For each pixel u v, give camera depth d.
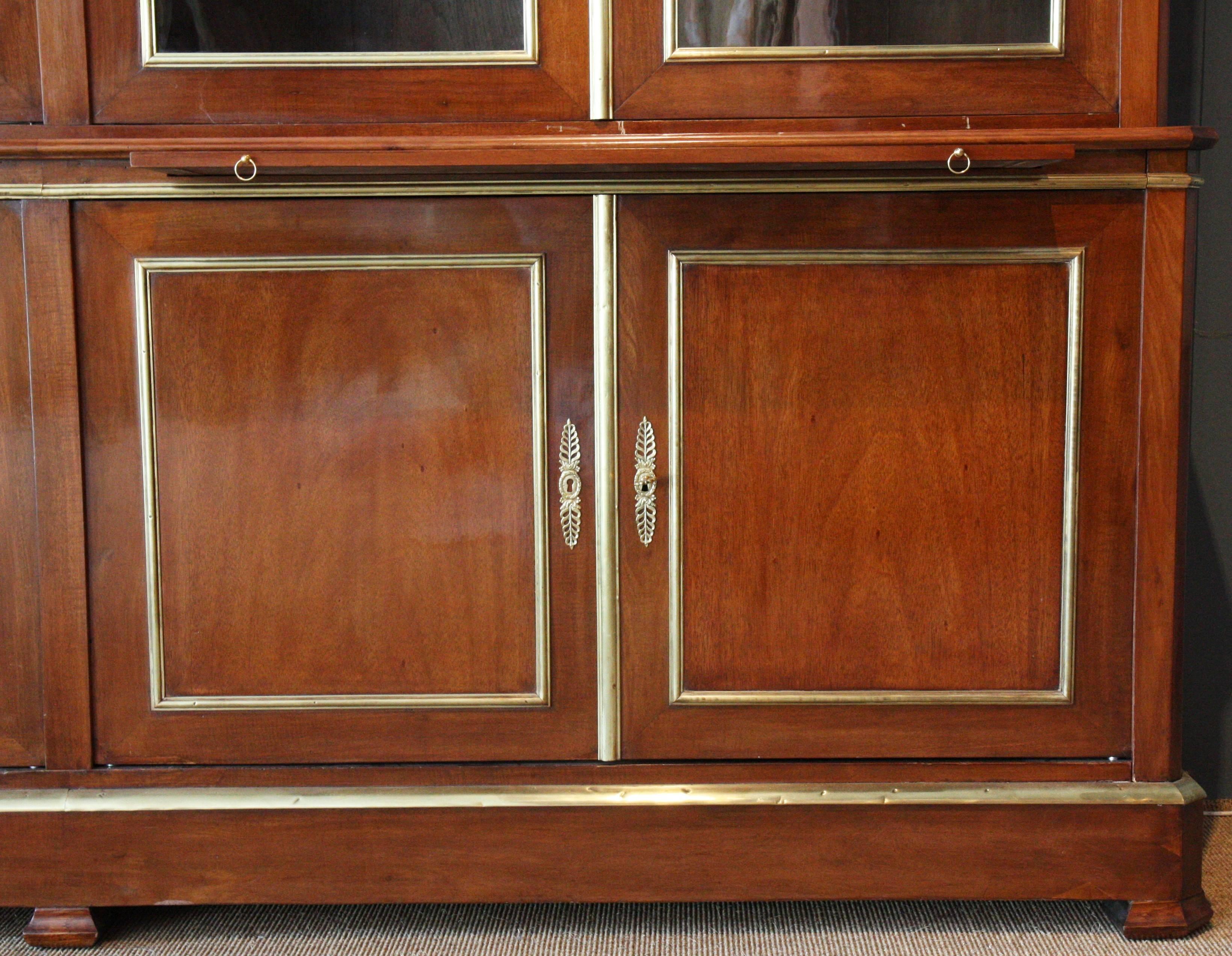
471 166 1.08
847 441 1.15
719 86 1.13
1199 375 1.49
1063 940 1.18
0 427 1.15
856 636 1.17
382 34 1.13
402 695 1.17
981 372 1.14
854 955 1.15
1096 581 1.16
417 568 1.16
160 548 1.16
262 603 1.16
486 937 1.19
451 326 1.14
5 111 1.14
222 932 1.21
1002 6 1.12
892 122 1.13
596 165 1.08
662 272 1.14
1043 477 1.15
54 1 1.12
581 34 1.12
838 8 1.12
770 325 1.14
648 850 1.17
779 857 1.17
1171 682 1.17
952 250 1.13
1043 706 1.17
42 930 1.17
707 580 1.16
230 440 1.15
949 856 1.17
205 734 1.17
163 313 1.14
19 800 1.16
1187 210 1.13
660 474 1.15
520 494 1.16
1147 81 1.12
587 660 1.17
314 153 1.06
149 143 1.08
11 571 1.16
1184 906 1.18
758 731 1.17
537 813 1.16
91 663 1.17
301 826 1.16
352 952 1.16
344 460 1.15
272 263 1.13
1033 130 1.07
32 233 1.13
